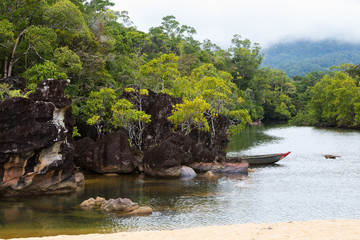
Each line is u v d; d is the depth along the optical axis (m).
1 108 23.92
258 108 123.81
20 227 19.05
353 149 56.22
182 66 91.50
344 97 96.81
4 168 24.70
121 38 64.81
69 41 44.81
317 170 38.44
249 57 136.12
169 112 42.50
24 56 39.78
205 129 42.66
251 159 42.38
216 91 52.62
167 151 34.28
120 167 34.94
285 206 23.89
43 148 25.72
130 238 15.12
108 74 49.31
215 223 20.05
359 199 25.88
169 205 24.02
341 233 15.15
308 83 163.50
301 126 109.06
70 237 15.27
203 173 37.12
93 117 37.69
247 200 25.50
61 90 26.92
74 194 26.89
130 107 39.66
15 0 39.19
